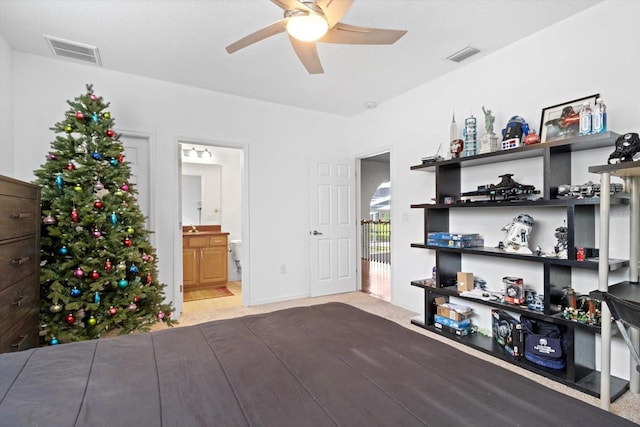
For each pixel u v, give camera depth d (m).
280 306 3.90
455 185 3.11
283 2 1.60
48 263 2.45
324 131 4.45
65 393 0.88
